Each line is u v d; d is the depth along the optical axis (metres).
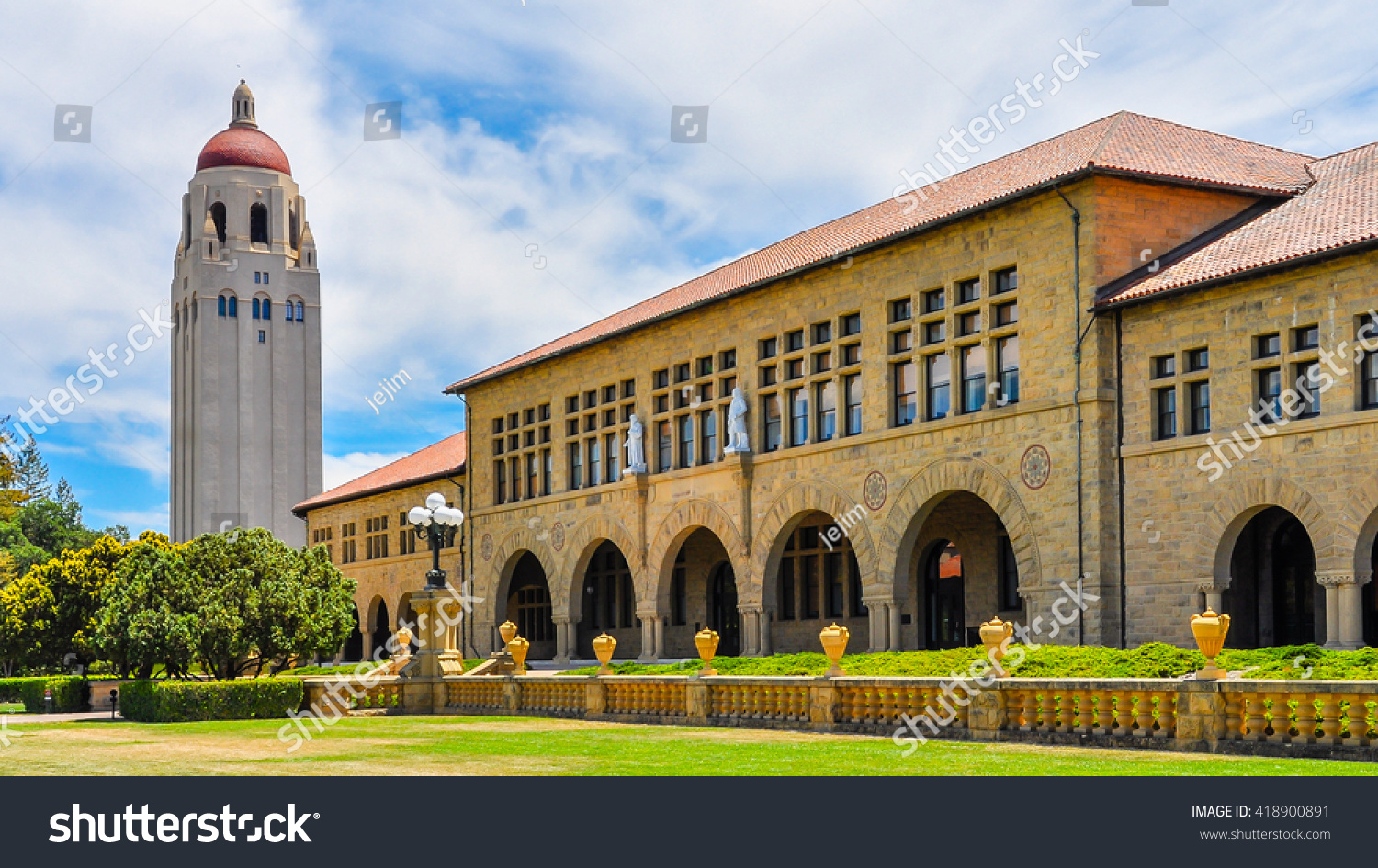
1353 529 27.88
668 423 47.91
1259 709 17.47
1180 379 31.39
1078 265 33.03
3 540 108.69
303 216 131.62
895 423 38.25
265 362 125.00
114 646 36.38
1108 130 36.22
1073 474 32.75
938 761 17.41
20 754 20.56
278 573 37.44
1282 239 30.61
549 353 52.84
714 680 26.78
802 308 41.56
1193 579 30.69
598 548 58.03
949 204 38.19
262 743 22.95
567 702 31.59
